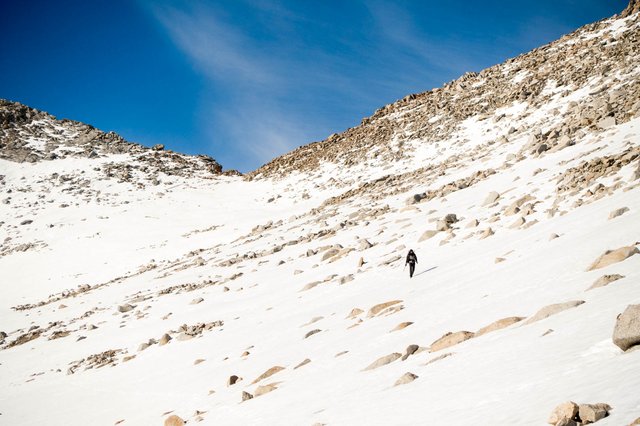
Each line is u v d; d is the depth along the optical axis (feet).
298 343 58.03
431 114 304.30
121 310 124.67
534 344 24.75
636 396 14.37
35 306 158.40
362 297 71.67
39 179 320.50
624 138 103.86
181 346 82.79
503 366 23.36
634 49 211.41
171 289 135.44
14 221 257.55
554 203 79.97
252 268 136.77
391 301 58.29
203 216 259.39
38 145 376.27
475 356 27.32
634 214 49.42
